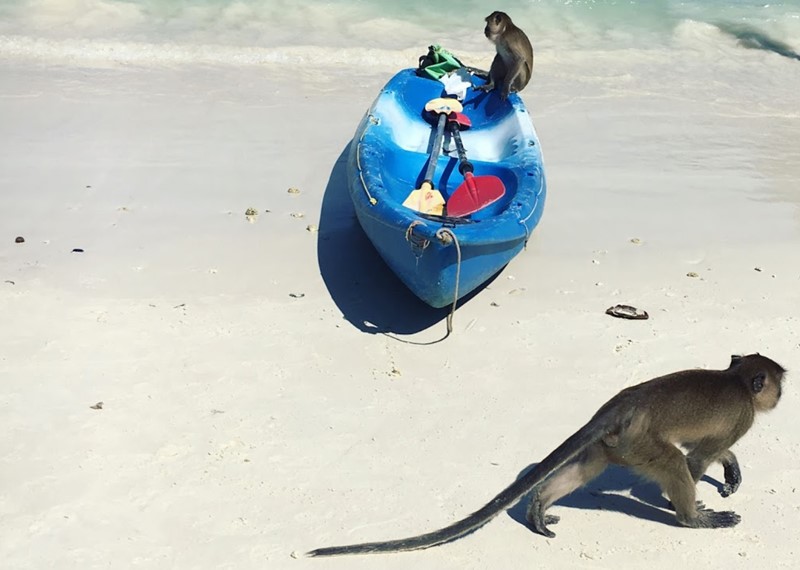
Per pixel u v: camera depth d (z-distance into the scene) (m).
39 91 6.02
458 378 3.75
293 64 6.73
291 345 3.91
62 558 2.86
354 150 4.63
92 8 7.32
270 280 4.34
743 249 4.72
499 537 3.01
